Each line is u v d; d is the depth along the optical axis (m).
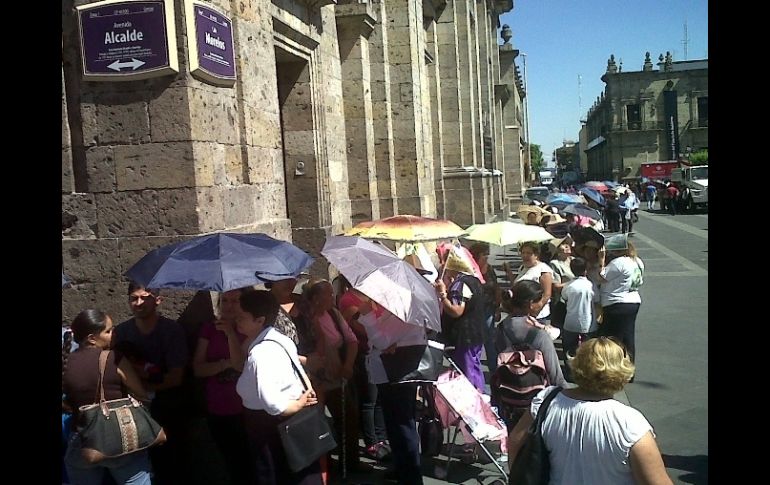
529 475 3.19
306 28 9.62
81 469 3.99
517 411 4.70
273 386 4.06
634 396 7.41
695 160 59.00
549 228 12.91
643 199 54.00
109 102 5.69
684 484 5.24
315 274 9.79
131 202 5.72
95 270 5.75
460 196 21.34
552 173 111.69
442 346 5.30
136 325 4.77
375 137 13.29
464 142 23.08
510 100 47.06
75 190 5.81
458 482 5.57
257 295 4.18
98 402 3.94
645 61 70.94
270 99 7.29
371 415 6.16
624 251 7.77
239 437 4.86
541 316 7.86
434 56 20.67
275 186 7.35
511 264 18.34
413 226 7.02
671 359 8.85
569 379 7.94
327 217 10.12
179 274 4.16
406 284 4.86
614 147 73.00
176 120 5.63
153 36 5.50
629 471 3.01
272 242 4.69
